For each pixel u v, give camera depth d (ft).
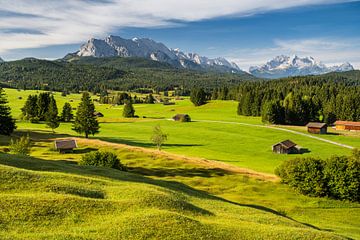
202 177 244.42
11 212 93.81
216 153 388.16
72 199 107.14
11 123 407.03
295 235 103.04
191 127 588.50
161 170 259.80
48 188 115.34
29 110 620.49
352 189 209.87
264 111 640.17
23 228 87.76
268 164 329.93
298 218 178.70
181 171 258.57
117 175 169.07
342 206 207.92
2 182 113.80
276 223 126.52
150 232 92.27
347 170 212.64
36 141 377.50
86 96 451.12
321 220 179.83
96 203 107.76
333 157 224.53
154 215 101.81
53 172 142.31
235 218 122.62
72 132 515.91
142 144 433.48
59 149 319.47
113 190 126.72
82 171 163.22
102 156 215.51
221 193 212.64
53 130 499.92
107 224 94.73
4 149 306.35
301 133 530.68
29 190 111.96
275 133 526.98
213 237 95.14
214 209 134.10
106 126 601.62
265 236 100.12
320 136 508.94
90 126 447.01
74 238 84.58
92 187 126.62
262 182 240.12
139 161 285.02
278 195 218.59
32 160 165.68
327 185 215.72
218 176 248.52
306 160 228.02
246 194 215.72
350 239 126.21
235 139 480.23
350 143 456.86
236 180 241.76
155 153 313.53
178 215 104.32
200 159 302.04
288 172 230.07
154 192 127.03
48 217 95.14
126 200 114.62
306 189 218.59
